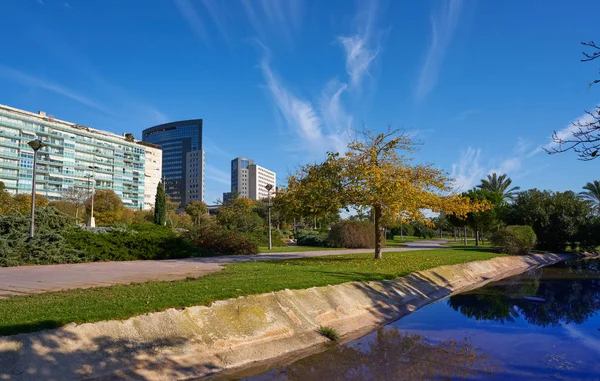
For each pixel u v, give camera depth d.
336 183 19.28
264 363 7.48
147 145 152.88
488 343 8.80
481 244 50.75
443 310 12.54
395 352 8.14
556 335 9.47
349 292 11.74
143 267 17.05
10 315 6.78
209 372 6.86
